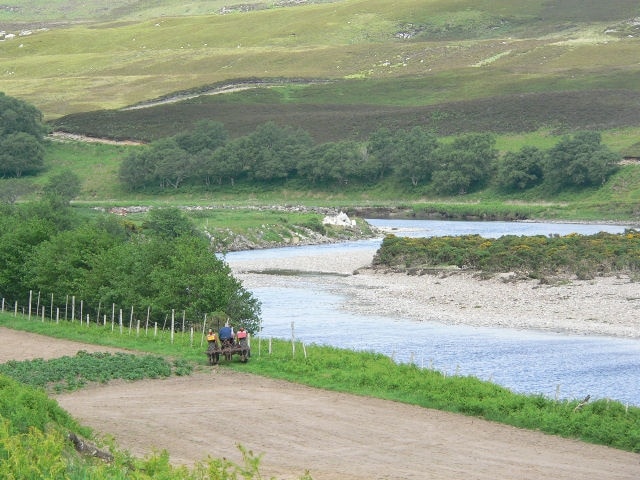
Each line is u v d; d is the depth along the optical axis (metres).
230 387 66.50
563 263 138.00
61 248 110.31
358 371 69.50
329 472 43.97
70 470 34.81
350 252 191.88
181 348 82.50
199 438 50.94
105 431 52.22
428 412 58.66
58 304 109.19
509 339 94.19
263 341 85.25
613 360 82.19
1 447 35.59
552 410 57.28
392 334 98.50
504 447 50.28
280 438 51.16
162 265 101.00
